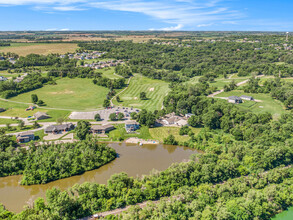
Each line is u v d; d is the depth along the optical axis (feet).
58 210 285.02
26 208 294.66
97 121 635.66
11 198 341.82
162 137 552.82
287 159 416.26
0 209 289.53
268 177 360.28
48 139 522.47
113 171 411.75
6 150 441.27
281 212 314.35
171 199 304.91
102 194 320.29
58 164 395.75
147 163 440.04
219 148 466.70
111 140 535.60
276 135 472.03
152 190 327.06
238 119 574.15
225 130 562.66
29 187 368.89
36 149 452.76
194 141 520.42
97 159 431.02
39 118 636.48
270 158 401.49
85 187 326.24
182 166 370.94
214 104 636.07
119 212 305.94
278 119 566.77
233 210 293.84
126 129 581.53
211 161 395.75
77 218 295.89
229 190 326.65
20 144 494.18
